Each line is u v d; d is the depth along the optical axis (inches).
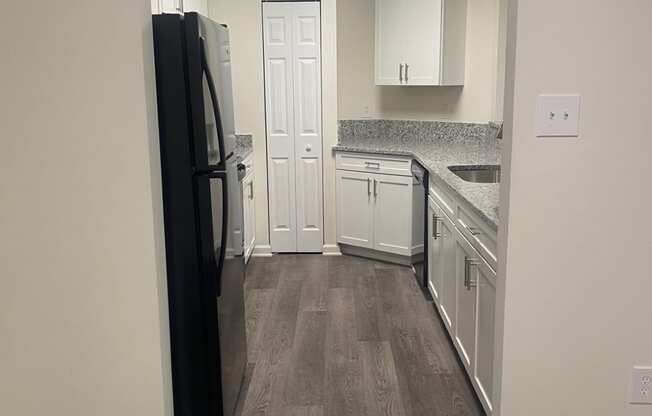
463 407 108.3
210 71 90.4
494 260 90.0
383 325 145.6
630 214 77.2
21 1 76.2
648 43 73.5
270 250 207.9
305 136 201.3
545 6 73.0
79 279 82.1
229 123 108.5
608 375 81.4
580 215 77.4
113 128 78.7
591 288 79.2
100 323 83.2
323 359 128.0
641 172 76.2
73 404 85.4
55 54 77.2
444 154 171.0
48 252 81.4
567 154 76.1
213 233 93.3
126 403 85.4
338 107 212.4
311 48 196.4
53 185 79.8
